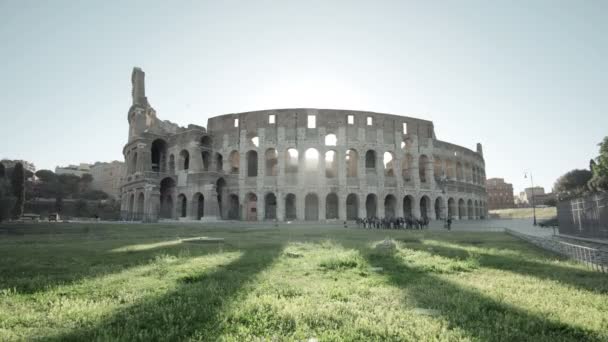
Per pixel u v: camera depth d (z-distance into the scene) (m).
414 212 72.94
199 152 70.75
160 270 11.84
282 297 8.28
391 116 74.25
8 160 136.38
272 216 71.75
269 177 68.25
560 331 6.25
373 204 73.81
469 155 88.38
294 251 17.33
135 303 7.82
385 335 5.93
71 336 5.81
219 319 6.67
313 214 72.81
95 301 8.15
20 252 17.09
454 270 12.53
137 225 46.62
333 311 7.20
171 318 6.57
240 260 14.27
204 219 64.69
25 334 5.92
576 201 25.81
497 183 181.38
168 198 74.12
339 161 68.94
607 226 21.73
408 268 12.75
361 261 13.53
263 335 6.00
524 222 66.69
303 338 5.85
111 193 130.12
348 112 71.44
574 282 10.14
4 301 8.02
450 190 79.69
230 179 70.31
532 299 8.25
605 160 63.66
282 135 69.38
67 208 111.50
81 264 13.29
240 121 72.06
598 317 6.84
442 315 6.97
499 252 17.56
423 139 77.44
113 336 5.87
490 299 8.21
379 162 71.06
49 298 8.32
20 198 63.72
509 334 5.87
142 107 78.56
